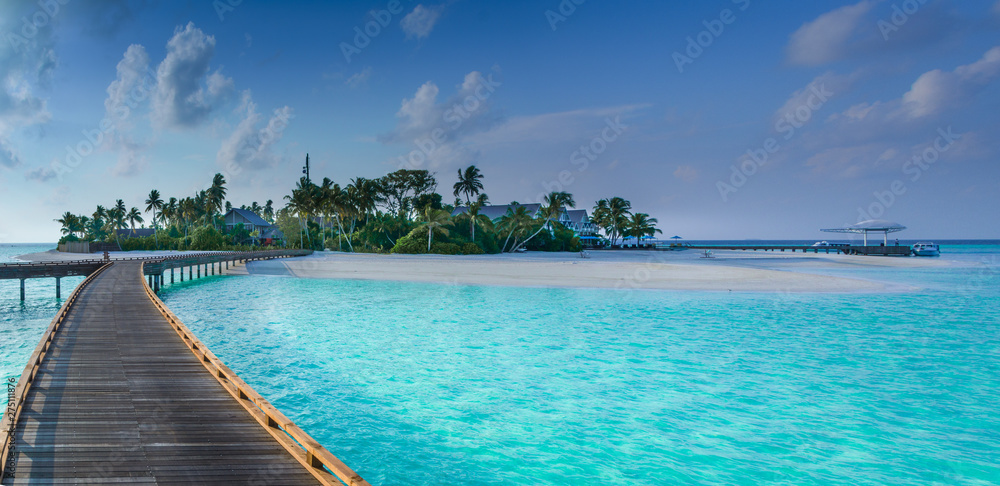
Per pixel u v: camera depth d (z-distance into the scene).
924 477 8.24
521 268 47.53
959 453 9.09
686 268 45.34
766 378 13.62
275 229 111.56
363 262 55.09
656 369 14.52
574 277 40.50
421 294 32.19
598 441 9.68
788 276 39.16
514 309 25.80
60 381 10.38
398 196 96.75
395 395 12.28
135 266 40.03
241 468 6.67
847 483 8.06
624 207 113.56
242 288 36.56
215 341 18.23
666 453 9.16
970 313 24.12
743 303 27.59
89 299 22.34
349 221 88.19
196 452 7.11
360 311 25.28
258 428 8.05
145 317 17.91
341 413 11.09
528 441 9.70
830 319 22.59
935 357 15.78
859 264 60.03
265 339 18.55
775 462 8.79
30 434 7.62
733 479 8.21
